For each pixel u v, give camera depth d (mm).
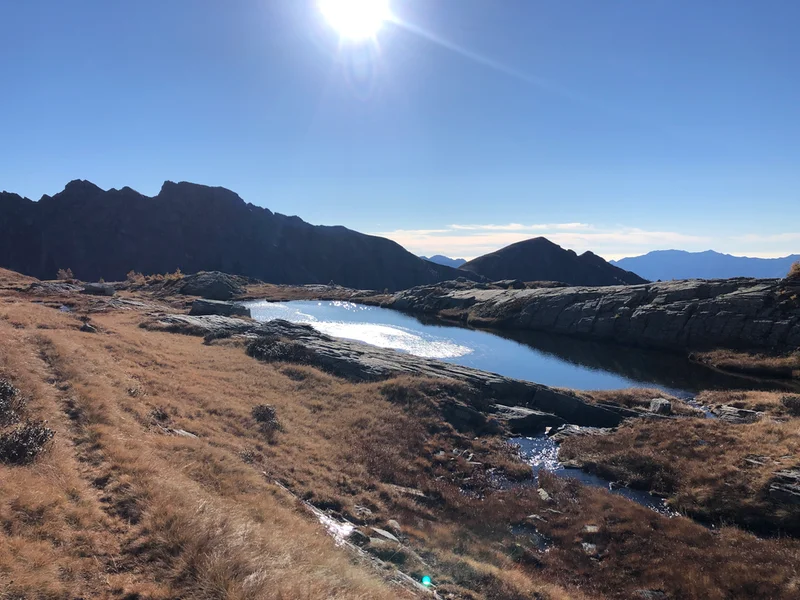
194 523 8273
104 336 28312
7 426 10695
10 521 7102
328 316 75312
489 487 20484
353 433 23328
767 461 19531
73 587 6238
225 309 55875
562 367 44469
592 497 19344
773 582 13078
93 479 9500
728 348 45188
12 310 29172
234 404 22250
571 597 12672
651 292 57000
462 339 57250
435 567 12523
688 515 18188
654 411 29891
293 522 11438
